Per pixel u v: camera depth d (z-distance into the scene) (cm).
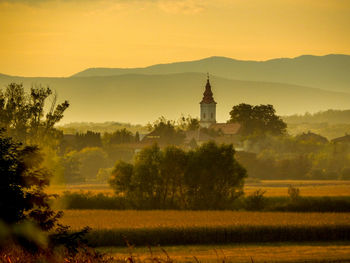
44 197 6956
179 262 13938
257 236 18588
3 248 6069
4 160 7050
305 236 18738
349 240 18825
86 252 5884
